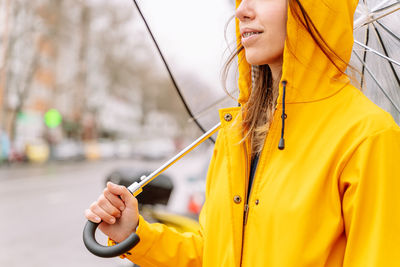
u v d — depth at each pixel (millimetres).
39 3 23859
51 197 11266
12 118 25281
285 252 950
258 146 1152
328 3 1037
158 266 1231
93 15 27531
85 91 34844
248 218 1058
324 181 964
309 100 1057
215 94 1838
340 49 1057
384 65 1390
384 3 1318
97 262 5070
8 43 22547
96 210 1214
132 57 31906
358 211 925
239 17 1161
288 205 976
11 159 23062
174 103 20453
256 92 1233
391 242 894
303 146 1021
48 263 5012
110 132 49969
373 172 926
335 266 958
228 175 1136
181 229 3018
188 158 31875
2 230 6820
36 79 32500
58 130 36094
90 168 24641
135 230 1219
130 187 1251
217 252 1111
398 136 948
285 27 1109
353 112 998
